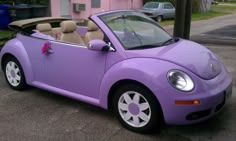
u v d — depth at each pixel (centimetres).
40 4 1582
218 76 403
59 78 482
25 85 553
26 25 548
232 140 383
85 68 442
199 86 367
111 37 421
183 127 416
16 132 409
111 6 2192
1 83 605
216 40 1269
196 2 3159
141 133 400
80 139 389
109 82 409
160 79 366
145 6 2411
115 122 435
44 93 550
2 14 1359
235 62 780
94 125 427
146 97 380
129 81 392
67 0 1781
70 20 575
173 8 2467
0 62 584
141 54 398
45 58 496
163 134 399
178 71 370
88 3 1936
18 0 1541
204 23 2233
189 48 438
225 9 4175
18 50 537
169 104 363
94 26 524
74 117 452
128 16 478
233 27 1922
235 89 554
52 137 395
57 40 485
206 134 398
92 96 446
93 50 421
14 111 475
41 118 450
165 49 418
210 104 370
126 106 405
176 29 846
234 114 454
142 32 459
